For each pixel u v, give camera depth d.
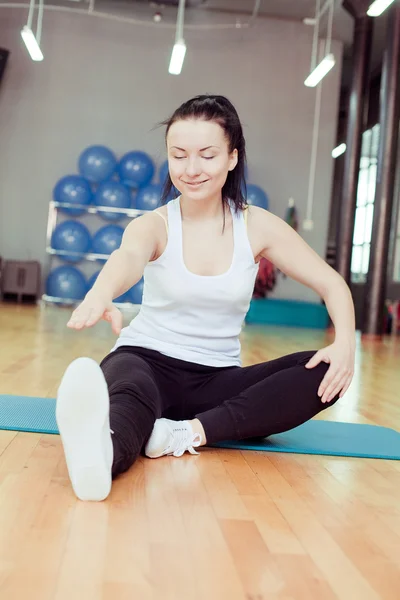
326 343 6.36
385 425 2.44
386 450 1.95
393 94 7.94
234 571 1.02
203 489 1.46
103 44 9.85
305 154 10.13
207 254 1.70
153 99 9.92
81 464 1.25
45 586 0.92
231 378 1.79
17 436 1.80
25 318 6.72
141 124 9.92
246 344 5.70
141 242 1.58
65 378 1.18
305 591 0.97
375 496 1.51
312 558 1.10
